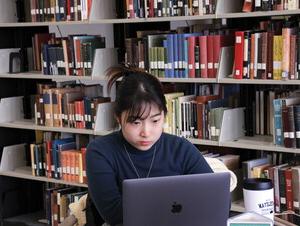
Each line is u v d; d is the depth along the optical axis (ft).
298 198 10.30
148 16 11.74
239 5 11.25
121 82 6.10
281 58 10.16
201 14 11.02
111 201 5.95
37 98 13.89
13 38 15.12
